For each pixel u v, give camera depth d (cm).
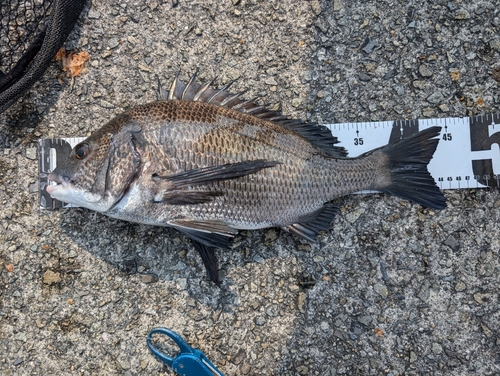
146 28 51
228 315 49
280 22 51
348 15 51
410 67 50
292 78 51
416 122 49
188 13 51
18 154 50
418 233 49
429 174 47
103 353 49
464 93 50
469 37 50
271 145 44
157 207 43
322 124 50
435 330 49
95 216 50
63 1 46
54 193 44
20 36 51
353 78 50
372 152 47
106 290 49
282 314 49
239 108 45
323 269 49
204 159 43
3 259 50
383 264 49
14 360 49
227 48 51
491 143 49
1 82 48
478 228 49
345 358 49
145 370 49
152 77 51
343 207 50
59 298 49
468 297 49
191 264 49
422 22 50
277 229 49
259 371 49
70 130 50
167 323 49
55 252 50
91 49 51
